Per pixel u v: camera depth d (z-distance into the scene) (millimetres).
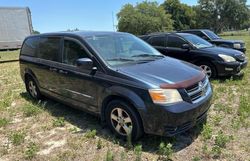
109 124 4547
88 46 4828
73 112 5805
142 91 3926
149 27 68688
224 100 6227
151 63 4684
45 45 6074
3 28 24359
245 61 8430
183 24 85500
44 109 6020
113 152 4051
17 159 4043
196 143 4207
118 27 72188
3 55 21000
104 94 4441
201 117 4281
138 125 4078
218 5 82250
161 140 4227
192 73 4379
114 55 4781
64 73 5262
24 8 25547
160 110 3797
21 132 4910
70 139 4539
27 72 6703
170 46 9008
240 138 4316
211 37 13867
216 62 8047
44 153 4164
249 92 6727
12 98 7156
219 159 3758
